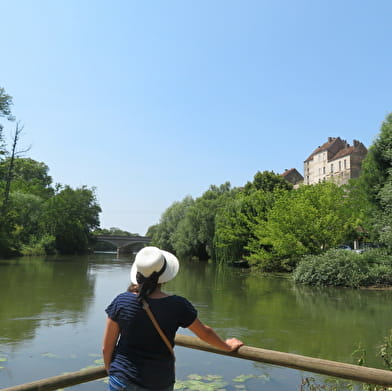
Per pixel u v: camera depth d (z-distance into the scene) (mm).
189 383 6176
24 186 69812
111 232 138500
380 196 22500
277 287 22156
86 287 20750
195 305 15289
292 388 6047
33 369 7148
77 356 7969
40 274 28000
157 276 2242
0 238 45750
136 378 2098
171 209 70688
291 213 28375
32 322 11469
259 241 33594
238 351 2660
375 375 2295
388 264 22953
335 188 29312
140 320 2166
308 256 25359
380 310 14406
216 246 43250
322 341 9688
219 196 59594
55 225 65812
